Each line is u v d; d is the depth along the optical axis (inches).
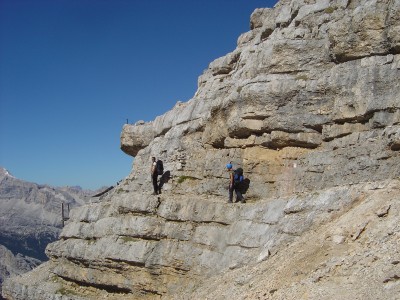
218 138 1097.4
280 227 832.9
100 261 1138.0
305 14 1005.2
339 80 907.4
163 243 1033.5
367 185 776.3
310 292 613.3
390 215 664.4
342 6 952.3
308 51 965.2
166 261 1007.0
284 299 634.8
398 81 844.0
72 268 1242.6
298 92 950.4
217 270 907.4
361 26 883.4
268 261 783.1
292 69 971.9
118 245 1104.2
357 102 876.6
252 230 886.4
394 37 846.5
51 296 1226.0
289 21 1080.2
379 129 851.4
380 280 559.5
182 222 1025.5
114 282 1106.7
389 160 806.5
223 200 1018.7
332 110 917.8
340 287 593.0
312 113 937.5
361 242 654.5
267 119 976.3
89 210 1277.1
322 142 932.6
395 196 704.4
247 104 997.2
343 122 903.7
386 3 868.0
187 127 1205.1
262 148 1000.2
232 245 903.7
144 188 1235.9
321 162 899.4
